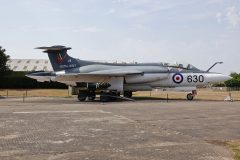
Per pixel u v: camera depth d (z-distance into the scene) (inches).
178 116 653.3
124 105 942.4
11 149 341.4
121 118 616.7
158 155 316.5
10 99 1309.1
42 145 363.3
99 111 752.3
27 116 639.8
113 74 1215.6
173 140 398.0
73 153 324.5
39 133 442.6
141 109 805.2
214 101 1165.1
